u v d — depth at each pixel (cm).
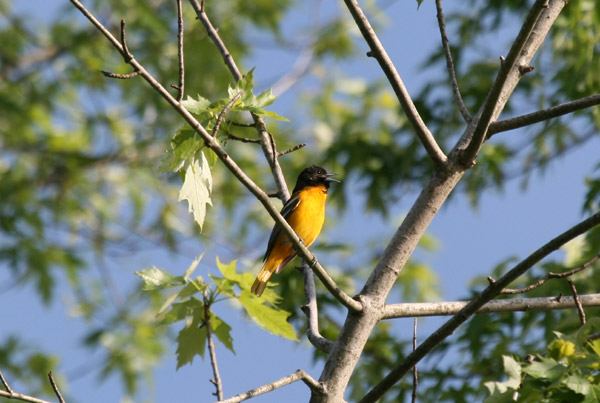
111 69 2031
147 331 1775
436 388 1003
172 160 549
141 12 1897
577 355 513
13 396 523
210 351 624
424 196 629
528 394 502
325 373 600
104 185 2053
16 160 2011
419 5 651
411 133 1709
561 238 533
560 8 685
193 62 1856
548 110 600
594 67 1365
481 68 1609
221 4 1984
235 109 556
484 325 1039
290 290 1242
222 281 646
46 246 1933
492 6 1612
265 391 559
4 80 2028
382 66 612
